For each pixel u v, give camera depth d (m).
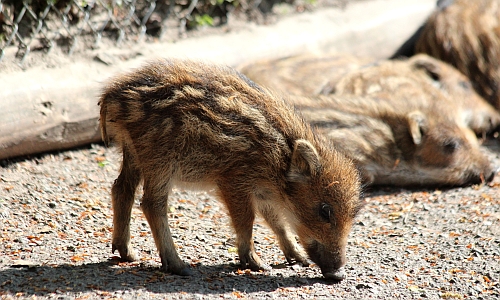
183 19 14.57
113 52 12.94
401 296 8.09
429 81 15.38
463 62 16.50
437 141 12.77
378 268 8.93
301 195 8.70
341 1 17.14
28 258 8.45
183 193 11.23
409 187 13.01
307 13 16.44
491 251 9.45
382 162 12.87
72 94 11.74
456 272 8.83
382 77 14.97
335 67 14.95
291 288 8.18
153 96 8.38
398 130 13.09
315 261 8.77
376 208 11.57
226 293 7.80
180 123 8.33
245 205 8.66
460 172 12.85
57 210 10.02
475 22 16.88
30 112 11.15
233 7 15.49
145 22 14.02
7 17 12.14
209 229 10.07
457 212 11.17
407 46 17.53
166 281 8.05
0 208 9.73
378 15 17.05
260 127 8.54
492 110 15.71
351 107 13.27
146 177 8.49
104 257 8.77
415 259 9.27
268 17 15.91
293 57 14.89
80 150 12.10
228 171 8.55
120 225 8.68
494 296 8.19
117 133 8.75
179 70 8.55
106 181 11.25
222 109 8.44
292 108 9.12
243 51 14.48
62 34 12.62
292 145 8.69
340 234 8.67
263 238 10.09
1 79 11.25
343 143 12.58
